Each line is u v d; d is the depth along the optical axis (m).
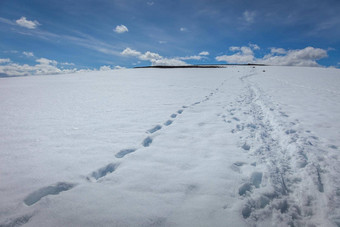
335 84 13.49
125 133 4.38
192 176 2.65
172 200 2.16
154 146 3.68
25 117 5.85
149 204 2.09
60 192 2.30
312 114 5.73
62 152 3.41
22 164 2.97
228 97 8.91
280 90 10.83
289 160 3.11
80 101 8.53
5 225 1.81
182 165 2.96
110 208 2.02
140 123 5.12
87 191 2.31
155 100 8.46
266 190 2.33
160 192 2.31
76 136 4.20
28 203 2.22
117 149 3.54
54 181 2.52
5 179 2.57
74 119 5.57
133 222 1.84
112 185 2.45
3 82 19.72
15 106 7.58
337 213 1.96
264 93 9.77
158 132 4.44
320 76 20.16
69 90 12.71
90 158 3.19
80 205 2.06
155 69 40.00
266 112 6.16
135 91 11.64
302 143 3.54
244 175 2.69
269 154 3.32
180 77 22.36
